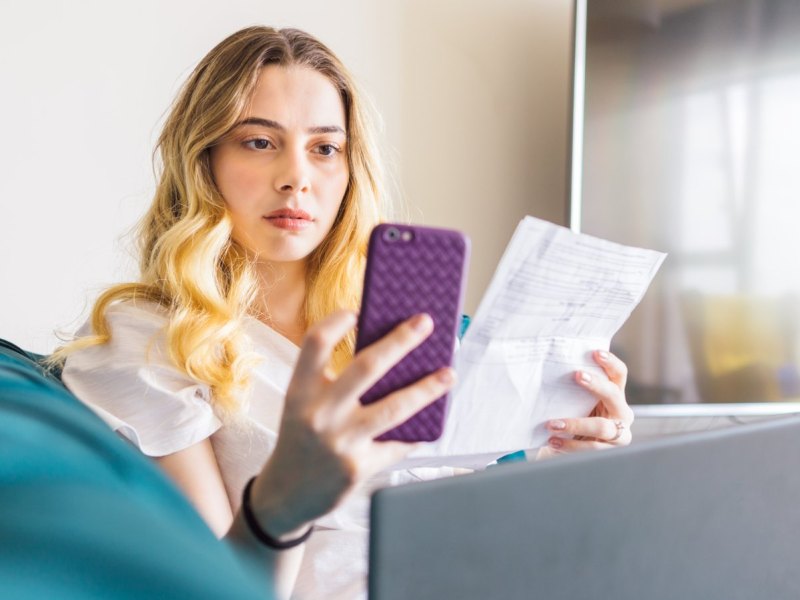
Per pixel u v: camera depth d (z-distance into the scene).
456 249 0.53
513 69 2.16
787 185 2.18
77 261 1.79
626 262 0.72
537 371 0.78
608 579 0.41
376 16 2.00
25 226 1.75
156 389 0.89
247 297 1.06
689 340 2.12
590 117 1.99
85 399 0.89
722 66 2.10
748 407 2.17
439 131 2.09
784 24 2.14
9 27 1.70
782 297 2.19
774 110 2.15
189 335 0.94
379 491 0.35
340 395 0.48
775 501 0.47
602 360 0.84
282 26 1.91
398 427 0.55
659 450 0.42
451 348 0.54
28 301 1.76
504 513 0.37
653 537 0.42
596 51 1.98
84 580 0.20
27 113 1.72
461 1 2.09
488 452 0.79
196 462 0.90
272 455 0.52
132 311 0.98
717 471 0.44
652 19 2.03
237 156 1.02
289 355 1.03
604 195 2.02
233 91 1.00
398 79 2.03
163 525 0.24
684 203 2.09
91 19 1.75
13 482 0.25
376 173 1.16
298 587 0.90
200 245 1.00
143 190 1.82
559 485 0.39
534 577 0.39
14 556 0.20
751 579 0.47
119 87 1.79
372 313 0.54
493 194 2.16
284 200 1.00
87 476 0.27
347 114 1.11
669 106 2.06
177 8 1.82
